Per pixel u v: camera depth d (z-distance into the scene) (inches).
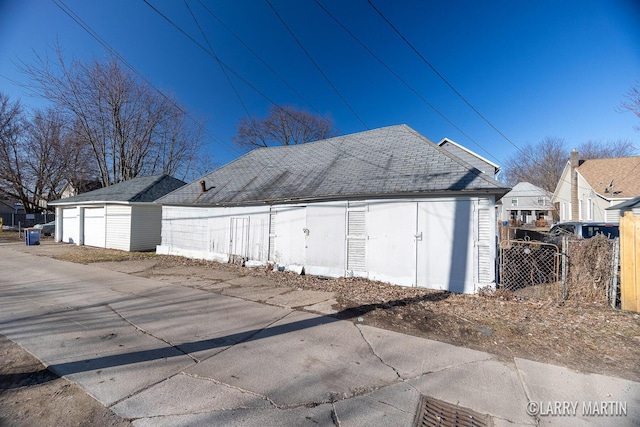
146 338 163.0
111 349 148.3
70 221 714.8
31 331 170.6
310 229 351.3
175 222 517.3
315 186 363.6
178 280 317.4
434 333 172.4
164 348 150.6
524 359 140.6
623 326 177.5
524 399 109.4
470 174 275.6
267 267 377.4
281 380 121.3
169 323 187.2
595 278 227.8
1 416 96.9
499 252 281.4
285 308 219.5
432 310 212.7
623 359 139.9
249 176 481.1
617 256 217.2
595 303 222.5
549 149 1546.5
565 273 234.1
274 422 95.2
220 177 524.1
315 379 122.3
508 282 272.7
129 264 417.1
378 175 331.9
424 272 282.0
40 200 1186.6
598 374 127.0
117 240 591.5
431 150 339.6
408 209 292.2
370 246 313.1
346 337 166.6
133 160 1063.6
